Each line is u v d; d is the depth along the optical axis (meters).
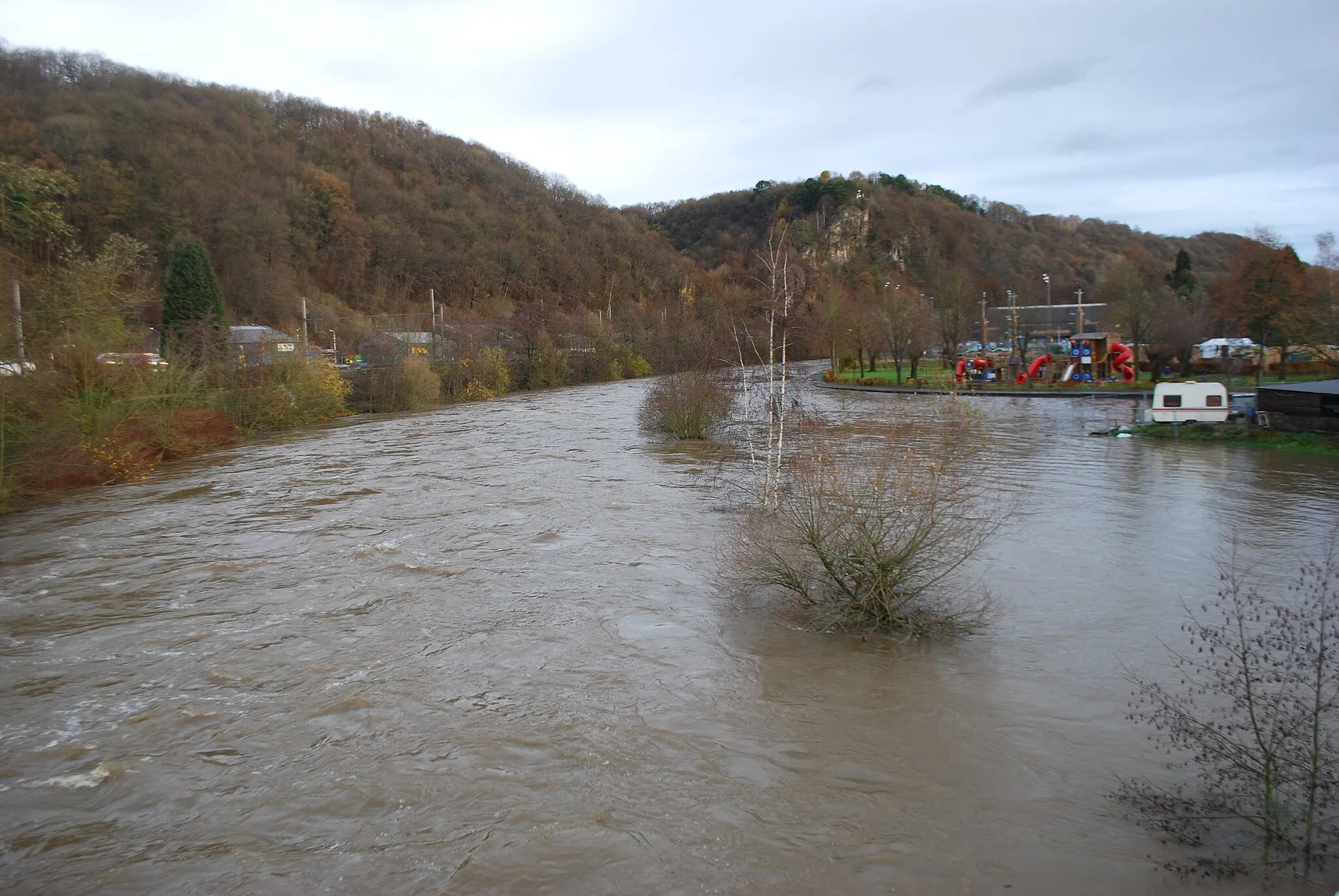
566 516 13.48
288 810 5.16
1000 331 77.50
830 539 7.98
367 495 15.73
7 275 16.14
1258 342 34.75
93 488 17.00
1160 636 7.91
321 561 10.92
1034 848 4.67
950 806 5.12
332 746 5.97
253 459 21.11
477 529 12.61
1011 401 36.47
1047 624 8.27
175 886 4.43
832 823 4.96
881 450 10.35
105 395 19.00
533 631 8.23
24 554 11.55
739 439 23.03
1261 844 4.58
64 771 5.66
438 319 58.84
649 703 6.61
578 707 6.54
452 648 7.82
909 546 7.88
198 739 6.10
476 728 6.21
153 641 8.09
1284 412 22.78
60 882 4.46
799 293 15.01
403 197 83.69
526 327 53.16
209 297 30.56
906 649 7.62
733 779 5.47
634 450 21.81
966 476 16.17
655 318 67.94
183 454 21.62
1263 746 4.74
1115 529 12.32
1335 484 16.08
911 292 70.75
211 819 5.07
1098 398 37.16
